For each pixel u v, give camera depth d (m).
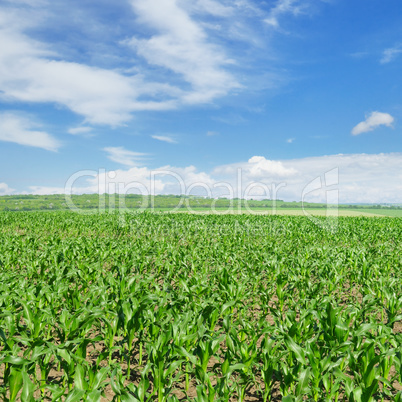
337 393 4.17
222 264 10.40
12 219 27.88
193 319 5.48
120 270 7.73
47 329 5.90
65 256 10.25
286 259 10.49
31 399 3.32
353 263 10.01
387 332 4.79
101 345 6.03
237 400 4.50
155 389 3.97
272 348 4.69
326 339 4.75
